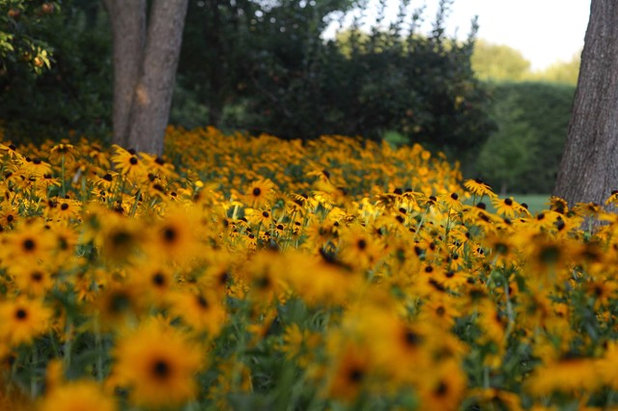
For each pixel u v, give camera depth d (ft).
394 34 51.83
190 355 5.28
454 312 8.10
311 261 6.79
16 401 6.87
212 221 12.37
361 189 34.40
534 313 7.93
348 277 6.70
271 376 7.87
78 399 4.87
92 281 7.85
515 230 11.32
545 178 90.33
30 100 37.68
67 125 39.24
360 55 51.34
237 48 49.52
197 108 63.87
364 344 5.33
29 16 28.66
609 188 22.33
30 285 7.77
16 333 6.91
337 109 51.16
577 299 8.55
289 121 50.72
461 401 7.13
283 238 12.91
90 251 8.73
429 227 13.94
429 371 5.42
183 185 25.68
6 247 7.93
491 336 8.05
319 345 6.37
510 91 90.48
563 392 6.48
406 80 50.52
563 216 11.70
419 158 41.45
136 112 31.27
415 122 49.67
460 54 52.49
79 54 41.04
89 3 60.75
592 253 9.34
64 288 8.05
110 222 8.02
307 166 34.71
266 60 49.60
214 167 32.99
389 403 5.34
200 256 8.09
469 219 13.76
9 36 25.67
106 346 7.55
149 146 31.42
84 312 6.97
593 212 12.89
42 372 7.18
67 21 45.88
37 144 36.83
